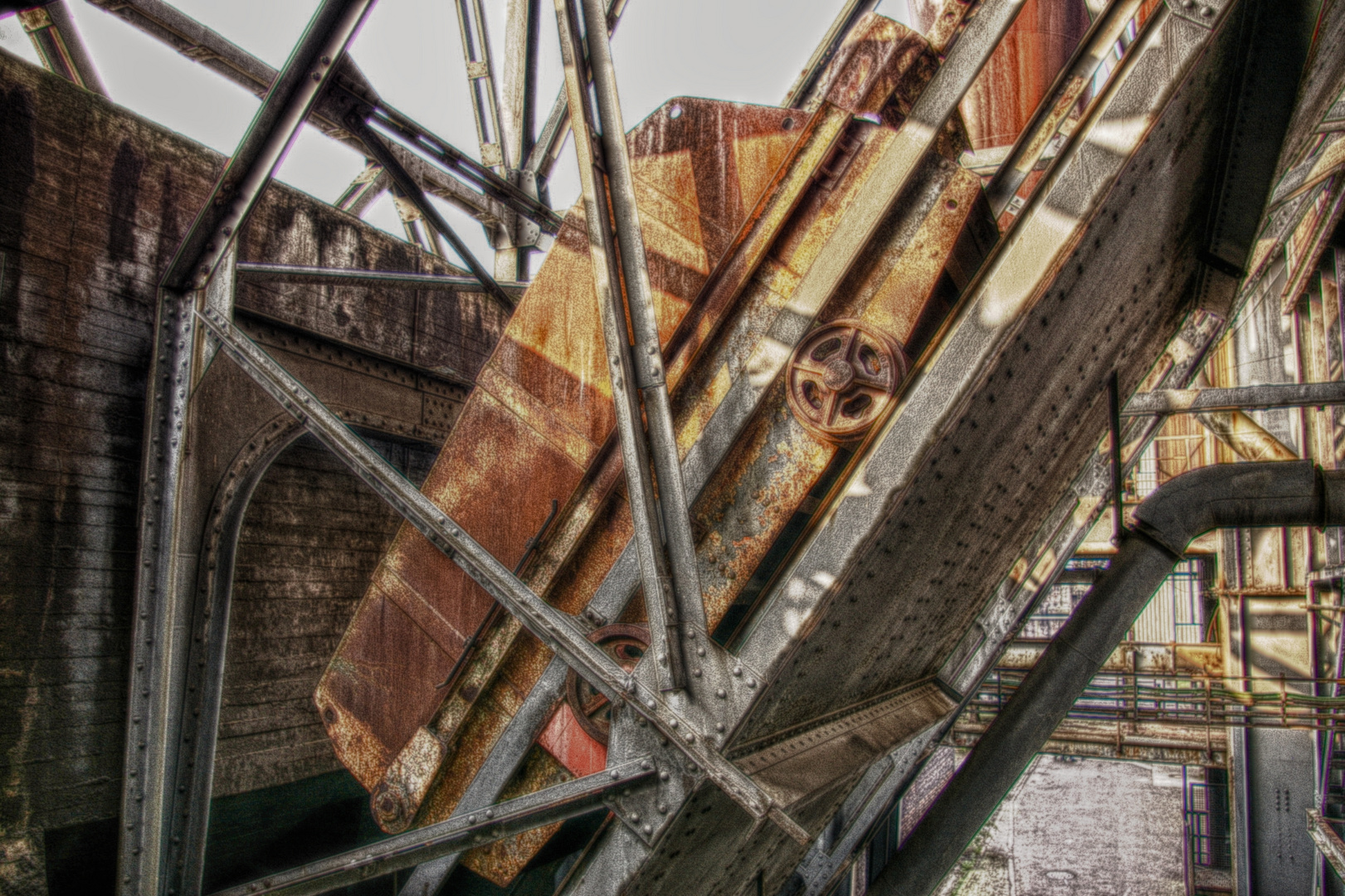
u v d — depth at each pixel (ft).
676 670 9.09
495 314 24.62
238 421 12.38
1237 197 11.87
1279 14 8.40
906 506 9.26
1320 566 43.96
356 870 9.92
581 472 11.69
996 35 9.50
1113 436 14.53
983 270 9.02
